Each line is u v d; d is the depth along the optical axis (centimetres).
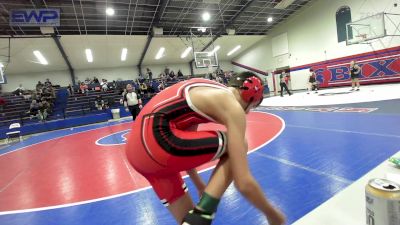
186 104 129
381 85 1490
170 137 125
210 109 123
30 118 1591
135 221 256
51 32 1486
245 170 112
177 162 126
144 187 348
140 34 1942
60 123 1537
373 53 1606
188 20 1827
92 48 1911
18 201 354
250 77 142
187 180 349
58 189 385
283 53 2280
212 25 2002
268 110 1102
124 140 779
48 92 1823
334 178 294
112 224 255
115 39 1861
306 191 271
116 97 1950
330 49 1867
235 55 2842
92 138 920
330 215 181
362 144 407
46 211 307
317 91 1700
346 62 1769
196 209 117
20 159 686
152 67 2641
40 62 1984
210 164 417
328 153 389
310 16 1981
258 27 2239
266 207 121
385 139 416
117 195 330
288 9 1950
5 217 303
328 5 1830
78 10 1432
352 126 547
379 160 330
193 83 139
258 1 1695
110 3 1411
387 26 1512
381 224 139
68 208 307
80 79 2380
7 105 1759
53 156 661
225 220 236
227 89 138
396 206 135
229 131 116
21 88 2034
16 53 1738
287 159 388
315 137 502
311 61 2031
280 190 282
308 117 757
